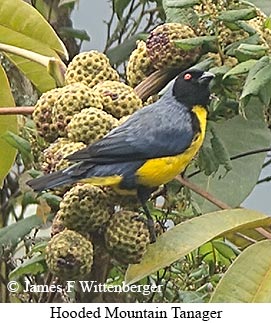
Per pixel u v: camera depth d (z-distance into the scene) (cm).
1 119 746
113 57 831
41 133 575
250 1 711
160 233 626
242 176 700
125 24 878
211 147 623
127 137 546
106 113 559
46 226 715
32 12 738
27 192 720
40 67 764
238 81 600
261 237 708
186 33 604
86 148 536
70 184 540
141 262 537
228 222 549
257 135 700
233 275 514
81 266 530
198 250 739
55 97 568
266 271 516
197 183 696
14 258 798
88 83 594
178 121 563
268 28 616
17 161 868
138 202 569
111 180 543
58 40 745
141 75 620
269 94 568
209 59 606
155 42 605
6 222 879
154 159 550
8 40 750
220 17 586
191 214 681
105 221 539
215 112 624
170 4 600
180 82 580
